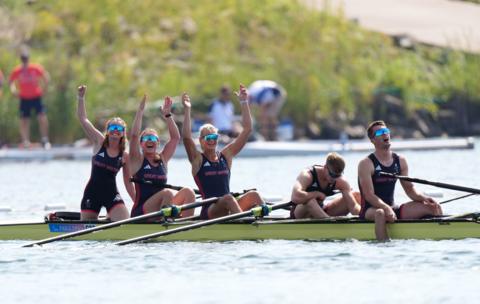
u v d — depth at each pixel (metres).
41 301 41.69
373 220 54.22
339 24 144.00
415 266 46.94
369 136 55.12
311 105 131.88
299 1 148.12
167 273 46.38
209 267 47.50
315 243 53.41
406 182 55.50
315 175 55.41
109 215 57.03
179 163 107.56
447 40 148.00
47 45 130.38
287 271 46.38
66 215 57.84
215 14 142.25
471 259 48.16
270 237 55.00
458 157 105.38
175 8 143.00
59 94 121.62
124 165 56.94
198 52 133.88
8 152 112.44
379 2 164.75
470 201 69.44
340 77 136.50
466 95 141.88
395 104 137.00
